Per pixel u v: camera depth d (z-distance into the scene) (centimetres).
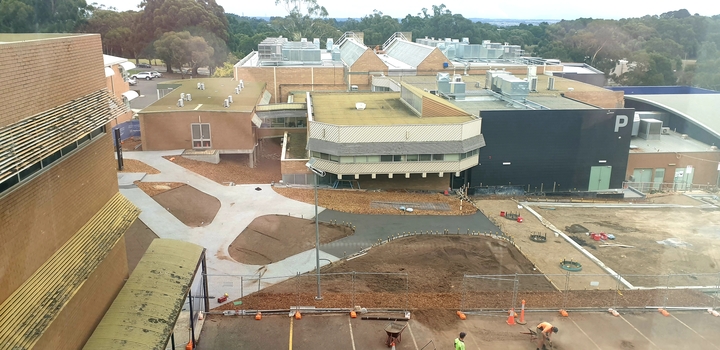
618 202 4588
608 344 2247
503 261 3116
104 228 1995
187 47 9250
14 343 1304
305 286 2758
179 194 4028
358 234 3512
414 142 4200
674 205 3678
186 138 5100
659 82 7538
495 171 4716
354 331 2352
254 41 11431
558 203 4475
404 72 7819
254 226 3578
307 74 7562
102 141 2105
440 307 2561
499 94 5831
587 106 5109
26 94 1519
